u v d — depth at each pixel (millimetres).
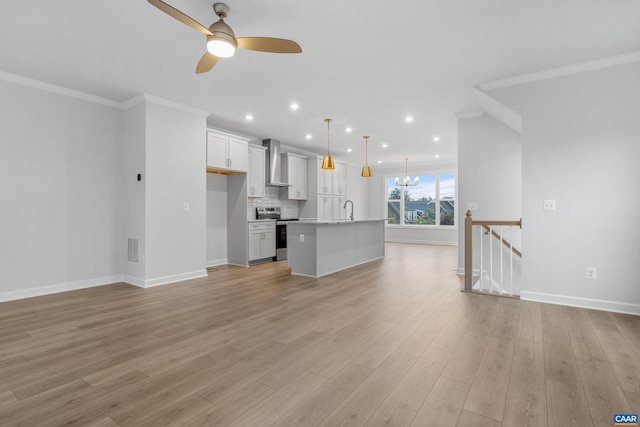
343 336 2643
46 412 1650
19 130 3719
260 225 6266
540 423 1562
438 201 9922
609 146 3236
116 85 3951
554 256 3500
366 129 6004
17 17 2543
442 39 2859
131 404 1723
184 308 3396
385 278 4867
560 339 2561
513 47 2998
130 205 4508
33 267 3832
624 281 3195
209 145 5242
